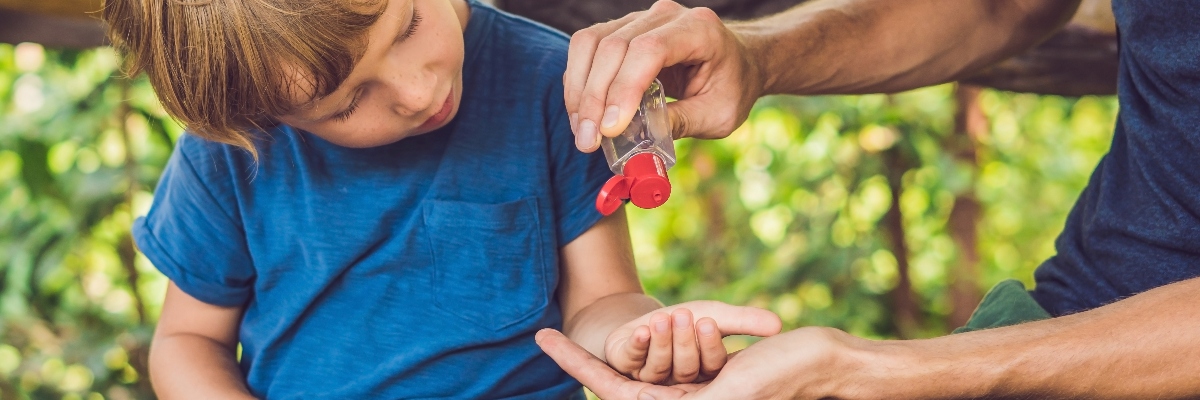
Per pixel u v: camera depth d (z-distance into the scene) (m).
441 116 1.19
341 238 1.29
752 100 1.29
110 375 2.58
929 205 3.47
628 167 1.15
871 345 1.11
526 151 1.29
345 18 1.09
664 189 1.14
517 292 1.29
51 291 2.68
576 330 1.30
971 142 3.33
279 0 1.09
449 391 1.29
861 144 3.32
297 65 1.10
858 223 3.47
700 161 3.59
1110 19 1.74
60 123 2.42
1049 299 1.35
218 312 1.35
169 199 1.33
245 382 1.35
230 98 1.13
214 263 1.33
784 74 1.33
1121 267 1.28
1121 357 1.11
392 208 1.28
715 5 1.66
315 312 1.31
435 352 1.28
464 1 1.31
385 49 1.12
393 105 1.15
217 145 1.31
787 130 3.44
